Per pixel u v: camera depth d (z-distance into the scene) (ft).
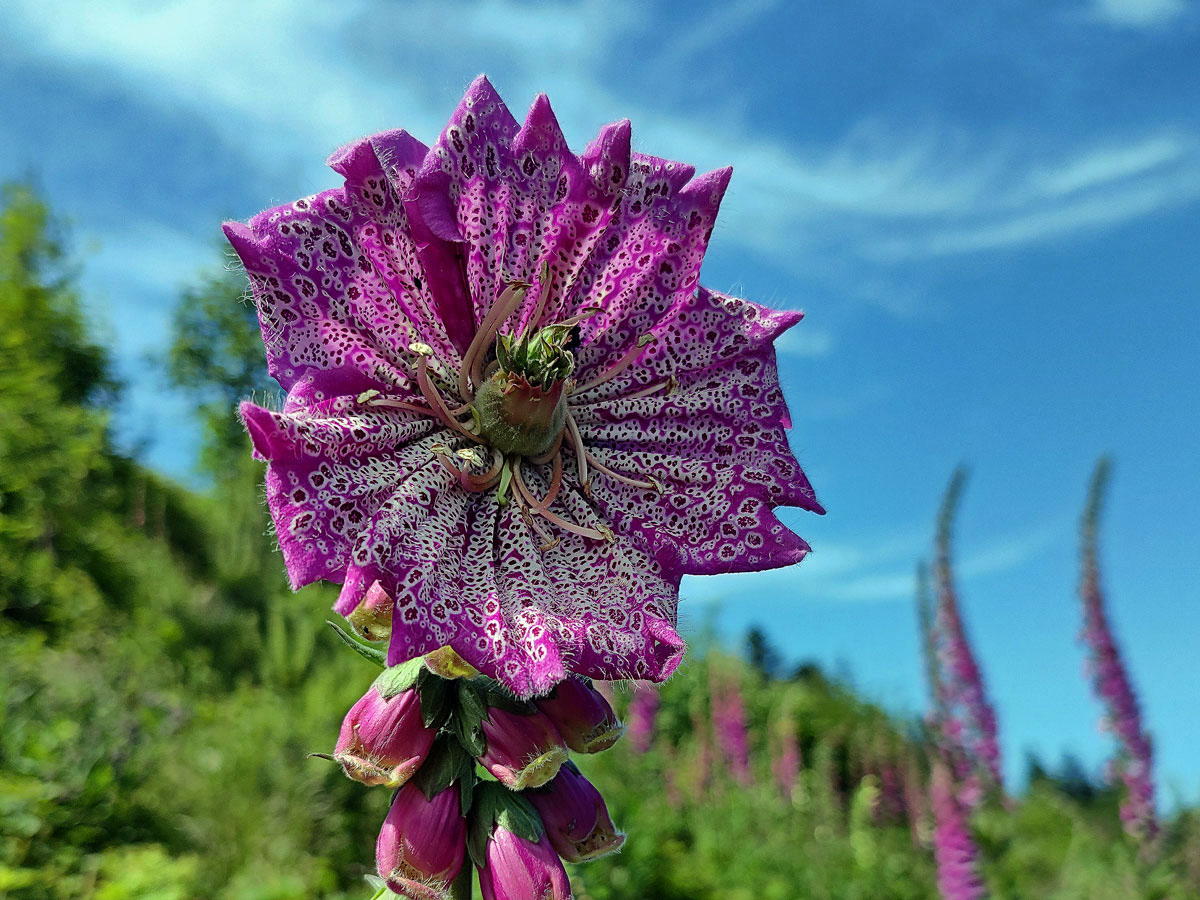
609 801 1.66
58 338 4.97
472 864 0.40
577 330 0.39
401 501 0.32
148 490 5.19
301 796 1.77
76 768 1.57
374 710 0.37
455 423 0.36
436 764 0.38
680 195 0.41
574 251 0.40
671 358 0.41
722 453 0.40
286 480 0.30
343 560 0.31
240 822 1.67
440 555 0.32
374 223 0.36
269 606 3.11
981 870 1.84
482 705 0.37
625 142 0.39
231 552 3.87
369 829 1.81
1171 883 1.65
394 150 0.37
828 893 2.10
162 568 3.77
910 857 2.34
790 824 2.52
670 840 1.96
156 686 2.49
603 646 0.33
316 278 0.34
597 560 0.37
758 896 1.90
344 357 0.35
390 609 0.38
